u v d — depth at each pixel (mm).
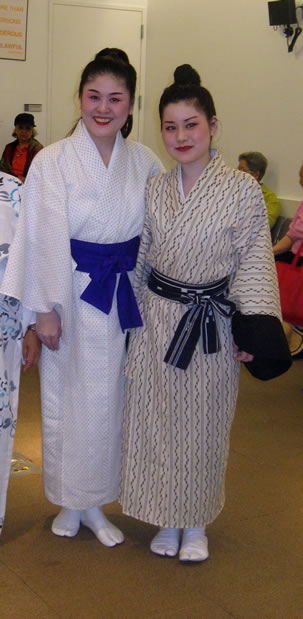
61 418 2121
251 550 2225
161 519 2094
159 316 2031
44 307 1998
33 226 2008
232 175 1977
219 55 5680
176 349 1993
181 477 2061
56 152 1999
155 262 2045
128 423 2115
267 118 5156
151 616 1866
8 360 2070
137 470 2115
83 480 2141
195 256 1967
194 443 2045
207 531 2324
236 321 2008
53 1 6719
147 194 2070
